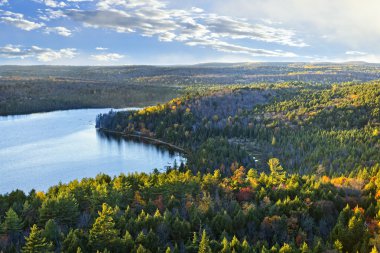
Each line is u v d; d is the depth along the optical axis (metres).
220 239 74.50
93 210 90.19
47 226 73.81
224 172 154.75
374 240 68.25
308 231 80.00
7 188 153.38
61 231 78.81
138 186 110.88
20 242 73.88
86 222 83.94
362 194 100.38
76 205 87.31
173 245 75.00
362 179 114.38
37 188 154.25
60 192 98.31
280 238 77.50
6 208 92.44
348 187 105.19
